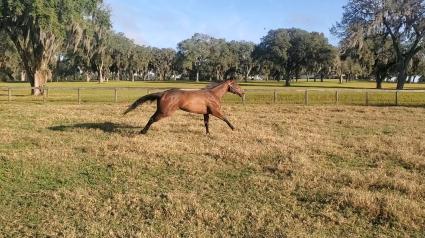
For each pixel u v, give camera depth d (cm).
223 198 733
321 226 612
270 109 2297
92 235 574
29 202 705
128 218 638
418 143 1221
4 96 3603
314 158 1031
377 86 6544
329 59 8338
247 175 884
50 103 2809
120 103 2789
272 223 620
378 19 5216
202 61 11925
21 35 3919
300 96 3250
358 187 791
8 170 899
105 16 4697
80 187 787
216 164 962
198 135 1324
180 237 574
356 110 2267
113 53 10544
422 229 605
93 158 1007
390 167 952
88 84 7788
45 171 898
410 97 3105
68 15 3662
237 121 1711
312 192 761
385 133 1471
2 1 3428
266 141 1223
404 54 5488
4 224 611
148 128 1316
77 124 1552
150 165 941
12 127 1493
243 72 12406
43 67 4031
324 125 1658
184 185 809
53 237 567
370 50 6225
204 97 1310
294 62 8700
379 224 625
